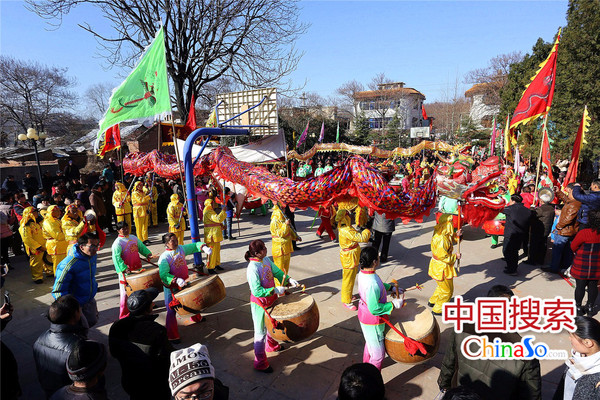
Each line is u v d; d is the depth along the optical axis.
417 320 4.10
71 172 17.48
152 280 5.52
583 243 5.33
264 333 4.41
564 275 7.29
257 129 8.03
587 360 2.55
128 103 6.60
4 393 3.02
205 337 5.30
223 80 25.86
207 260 7.93
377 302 3.80
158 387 3.16
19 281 7.79
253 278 4.30
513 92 24.89
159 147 9.70
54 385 3.16
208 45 20.48
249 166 6.59
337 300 6.44
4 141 53.25
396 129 43.91
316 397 3.99
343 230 5.84
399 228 11.73
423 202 5.26
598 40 15.94
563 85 16.77
